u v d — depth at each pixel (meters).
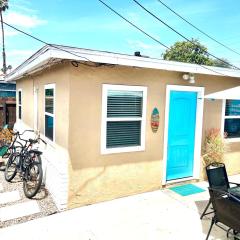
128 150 6.11
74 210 5.42
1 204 5.61
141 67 5.79
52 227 4.71
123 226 4.79
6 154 9.00
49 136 6.81
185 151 7.15
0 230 4.57
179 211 5.43
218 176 5.38
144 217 5.14
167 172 6.89
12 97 14.51
